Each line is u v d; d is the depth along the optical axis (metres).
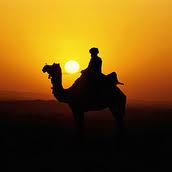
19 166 18.45
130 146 23.47
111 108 24.14
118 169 18.23
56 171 17.75
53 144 23.61
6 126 30.91
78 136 24.02
